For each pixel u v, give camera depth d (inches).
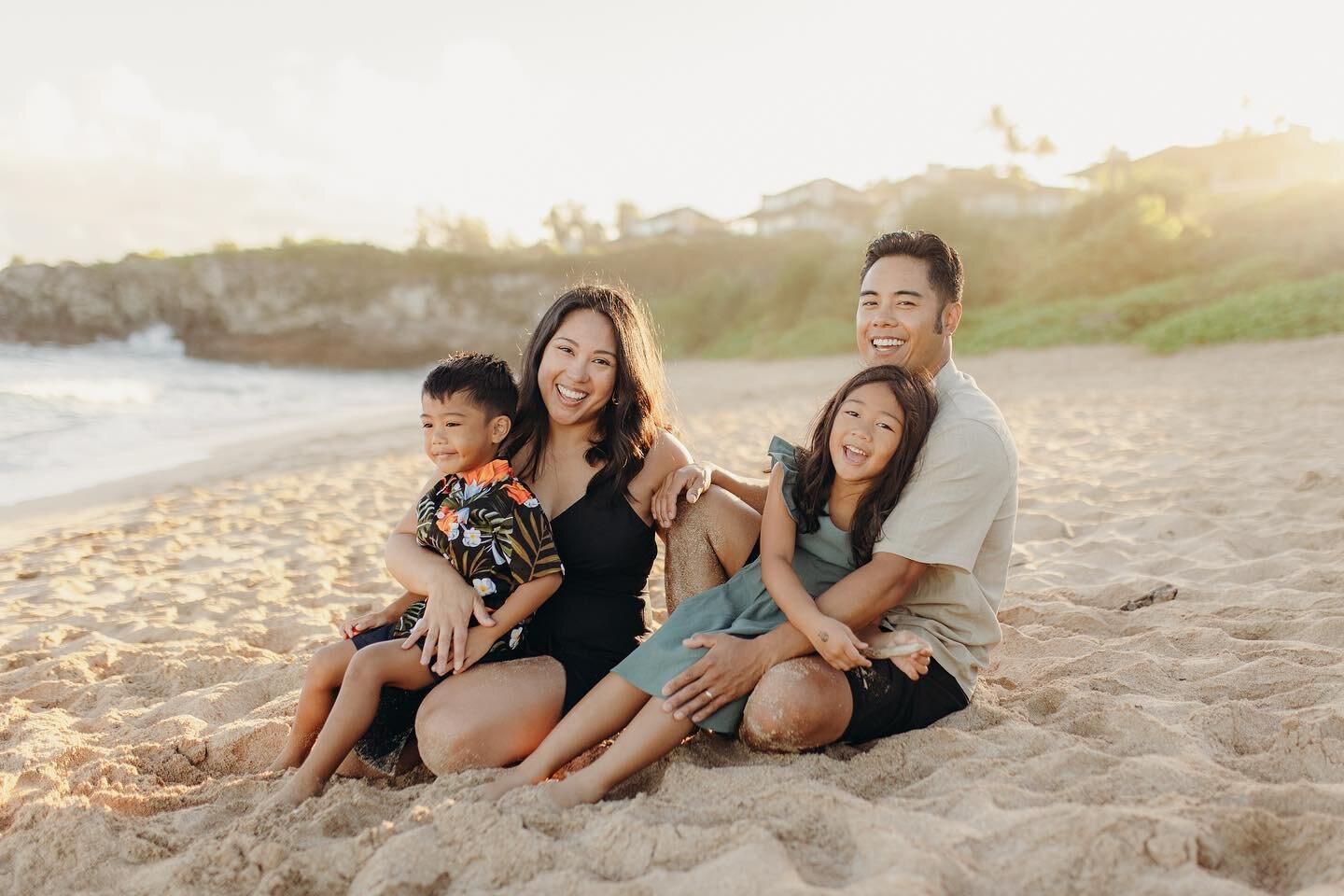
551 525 99.5
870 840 70.1
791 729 87.0
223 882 72.3
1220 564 155.3
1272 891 64.5
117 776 97.4
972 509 91.3
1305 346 571.2
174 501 288.4
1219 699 102.0
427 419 99.0
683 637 91.2
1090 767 82.7
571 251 2169.0
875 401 90.4
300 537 230.5
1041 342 749.3
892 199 2160.4
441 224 2399.1
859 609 89.4
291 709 112.0
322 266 1615.4
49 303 1483.8
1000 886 64.0
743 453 343.6
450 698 89.0
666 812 77.6
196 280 1545.3
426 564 95.3
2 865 79.0
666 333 1310.3
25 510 278.7
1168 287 823.7
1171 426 345.1
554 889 66.3
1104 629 132.3
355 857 72.6
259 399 738.8
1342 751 81.7
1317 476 201.5
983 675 117.4
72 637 154.5
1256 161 1823.3
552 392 100.8
